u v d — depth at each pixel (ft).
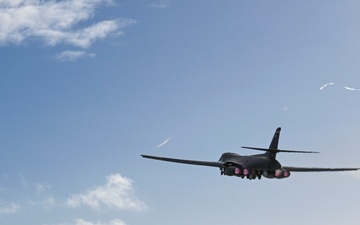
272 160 577.43
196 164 596.29
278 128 582.35
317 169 592.60
